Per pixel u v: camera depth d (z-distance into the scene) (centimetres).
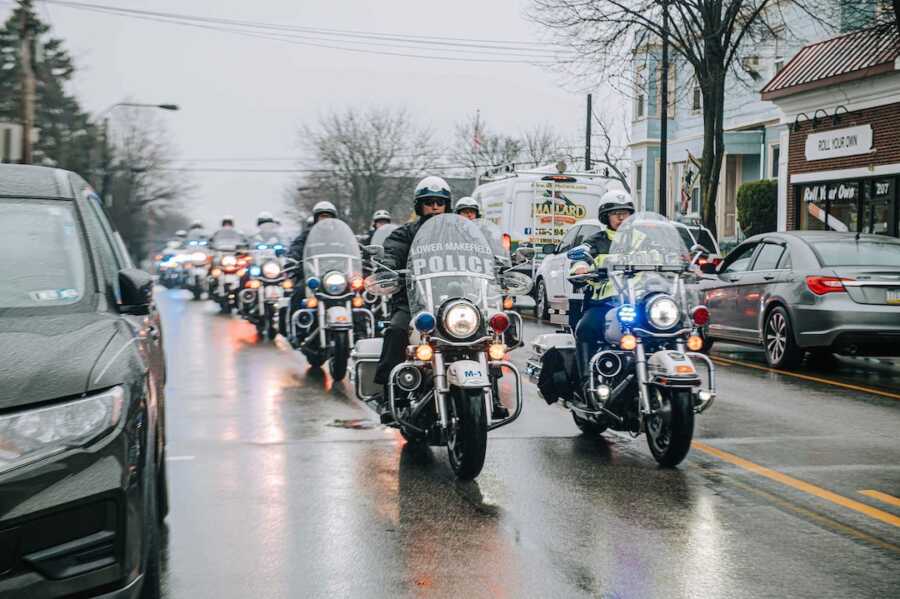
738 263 1561
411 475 780
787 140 3036
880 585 534
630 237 830
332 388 1262
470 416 743
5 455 399
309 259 1377
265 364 1523
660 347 821
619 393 830
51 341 451
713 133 3011
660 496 718
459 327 756
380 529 636
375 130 9012
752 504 697
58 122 8319
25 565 399
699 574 550
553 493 726
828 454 862
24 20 3259
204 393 1216
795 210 3011
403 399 824
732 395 1187
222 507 686
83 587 409
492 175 2948
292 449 879
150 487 457
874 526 645
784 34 3875
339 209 9138
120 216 10462
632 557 579
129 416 433
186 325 2280
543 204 2528
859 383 1291
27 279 518
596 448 888
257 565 566
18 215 550
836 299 1330
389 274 830
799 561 573
